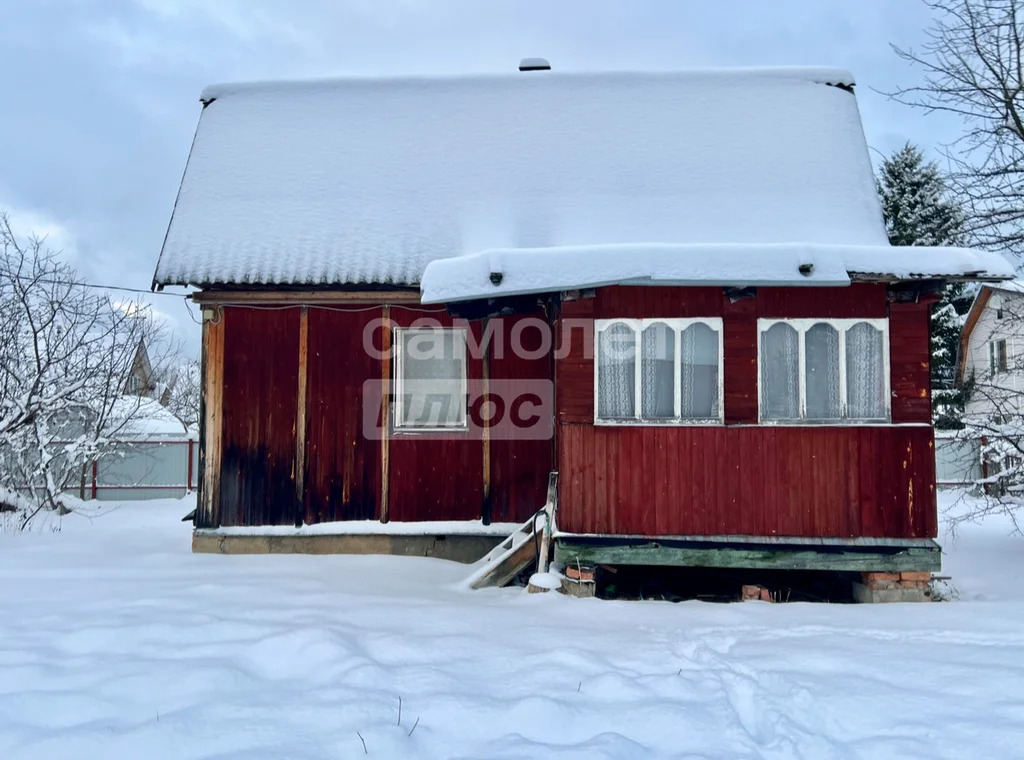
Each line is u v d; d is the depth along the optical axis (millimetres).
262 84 10695
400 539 8617
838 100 10055
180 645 4863
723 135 9648
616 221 8703
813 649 4855
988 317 19219
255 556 8344
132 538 9898
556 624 5582
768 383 7035
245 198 9289
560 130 9914
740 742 3543
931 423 6875
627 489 6977
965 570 8227
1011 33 10016
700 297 7062
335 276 8422
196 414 28219
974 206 10352
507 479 8672
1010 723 3596
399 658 4691
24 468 12992
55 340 13000
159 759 3340
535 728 3684
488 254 6758
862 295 6980
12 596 6285
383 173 9570
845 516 6836
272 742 3482
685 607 6293
